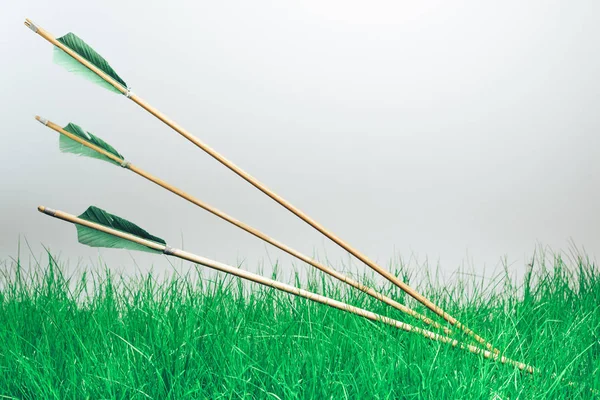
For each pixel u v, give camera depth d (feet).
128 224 5.76
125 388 5.60
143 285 6.99
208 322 6.15
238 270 5.91
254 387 5.72
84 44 5.82
